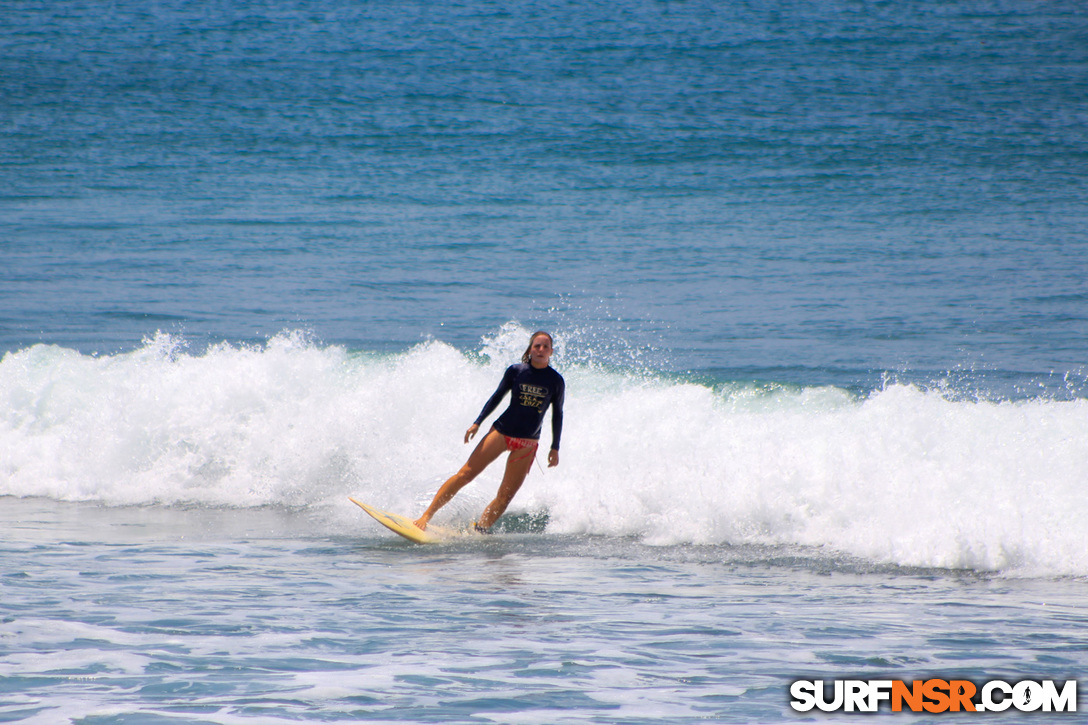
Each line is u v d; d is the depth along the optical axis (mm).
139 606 24656
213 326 66438
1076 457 33562
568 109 170625
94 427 44094
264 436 42250
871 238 96062
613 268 84938
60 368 48781
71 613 23859
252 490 41031
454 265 86562
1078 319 64750
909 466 33781
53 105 173375
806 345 60188
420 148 147375
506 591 26828
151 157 140750
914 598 26172
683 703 18125
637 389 43125
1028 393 49438
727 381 51344
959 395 49531
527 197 118688
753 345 60406
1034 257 85750
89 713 17125
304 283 79750
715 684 19203
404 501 37750
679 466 35281
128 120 163375
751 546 32281
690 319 67500
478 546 32938
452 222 105250
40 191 119625
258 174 131750
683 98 178125
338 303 73250
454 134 155125
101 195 118125
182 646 21188
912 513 31375
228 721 16859
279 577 28359
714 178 128875
